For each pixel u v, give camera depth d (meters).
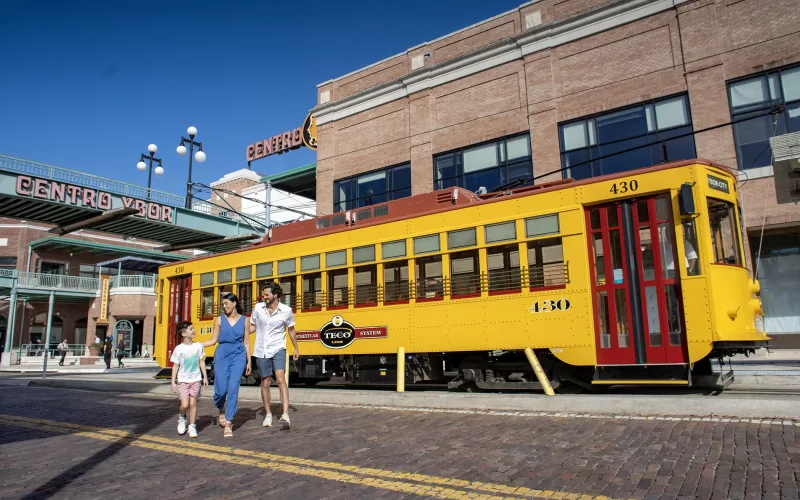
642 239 8.55
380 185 22.03
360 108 22.84
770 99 14.54
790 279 14.88
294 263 12.44
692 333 7.97
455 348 9.89
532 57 18.41
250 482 4.77
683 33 15.83
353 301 11.35
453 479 4.70
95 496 4.42
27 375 23.95
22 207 22.27
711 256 8.10
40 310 42.19
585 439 6.05
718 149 14.95
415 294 10.53
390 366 11.03
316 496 4.35
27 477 5.04
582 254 8.85
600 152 16.92
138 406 10.41
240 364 7.08
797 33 14.31
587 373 9.16
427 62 21.11
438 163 20.39
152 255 45.28
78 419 8.80
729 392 8.75
